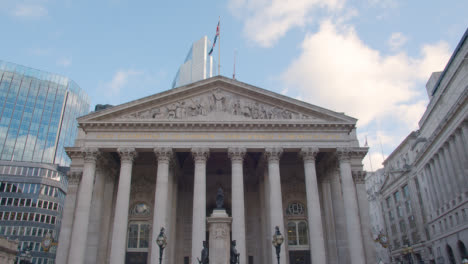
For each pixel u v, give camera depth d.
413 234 91.81
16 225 101.19
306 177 49.03
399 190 99.88
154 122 49.38
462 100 58.81
